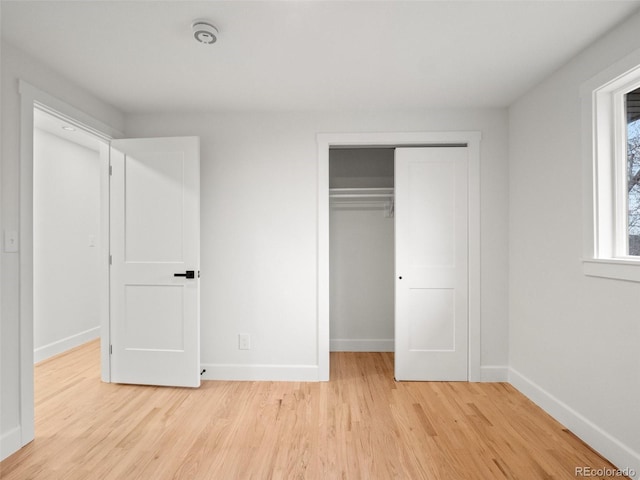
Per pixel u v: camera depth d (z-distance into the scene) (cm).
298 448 217
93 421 249
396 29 202
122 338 313
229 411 264
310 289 325
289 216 326
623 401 196
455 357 324
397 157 325
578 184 230
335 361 382
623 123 213
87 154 454
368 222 424
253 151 326
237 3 179
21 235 218
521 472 195
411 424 246
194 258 305
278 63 240
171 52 226
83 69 246
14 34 204
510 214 315
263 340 326
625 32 194
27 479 188
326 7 182
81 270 442
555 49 223
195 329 305
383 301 423
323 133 324
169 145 307
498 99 301
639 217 205
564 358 244
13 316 213
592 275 216
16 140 216
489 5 181
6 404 209
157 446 219
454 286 323
